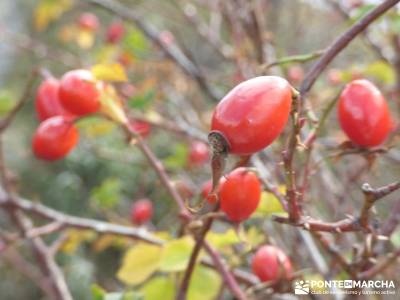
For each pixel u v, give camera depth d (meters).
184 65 0.40
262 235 0.23
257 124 0.13
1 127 0.28
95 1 0.40
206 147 0.38
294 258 0.26
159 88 0.43
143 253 0.23
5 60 1.15
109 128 0.34
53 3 0.52
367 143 0.18
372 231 0.16
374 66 0.32
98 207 0.44
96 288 0.21
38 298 0.87
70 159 0.90
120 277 0.23
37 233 0.28
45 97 0.25
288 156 0.15
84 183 0.92
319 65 0.16
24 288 0.87
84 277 0.76
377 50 0.34
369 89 0.18
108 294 0.21
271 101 0.13
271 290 0.20
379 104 0.18
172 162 0.36
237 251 0.25
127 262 0.23
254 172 0.16
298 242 0.27
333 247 0.19
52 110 0.24
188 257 0.22
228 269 0.22
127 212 0.55
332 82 0.36
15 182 0.31
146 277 0.23
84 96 0.22
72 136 0.23
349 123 0.18
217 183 0.14
